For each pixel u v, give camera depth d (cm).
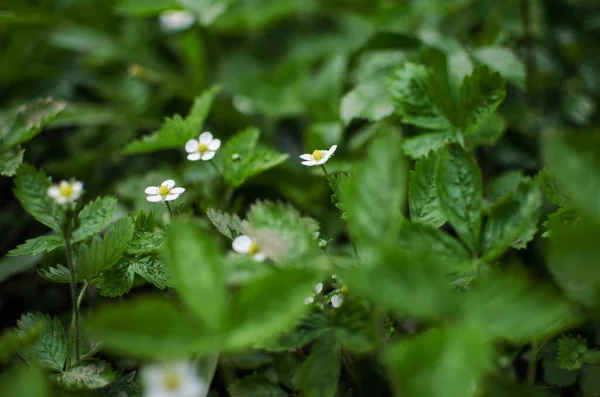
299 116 64
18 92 66
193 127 47
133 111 62
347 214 42
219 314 36
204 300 37
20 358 45
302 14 80
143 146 48
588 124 59
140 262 43
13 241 55
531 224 41
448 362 35
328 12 75
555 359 43
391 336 42
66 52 70
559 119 59
